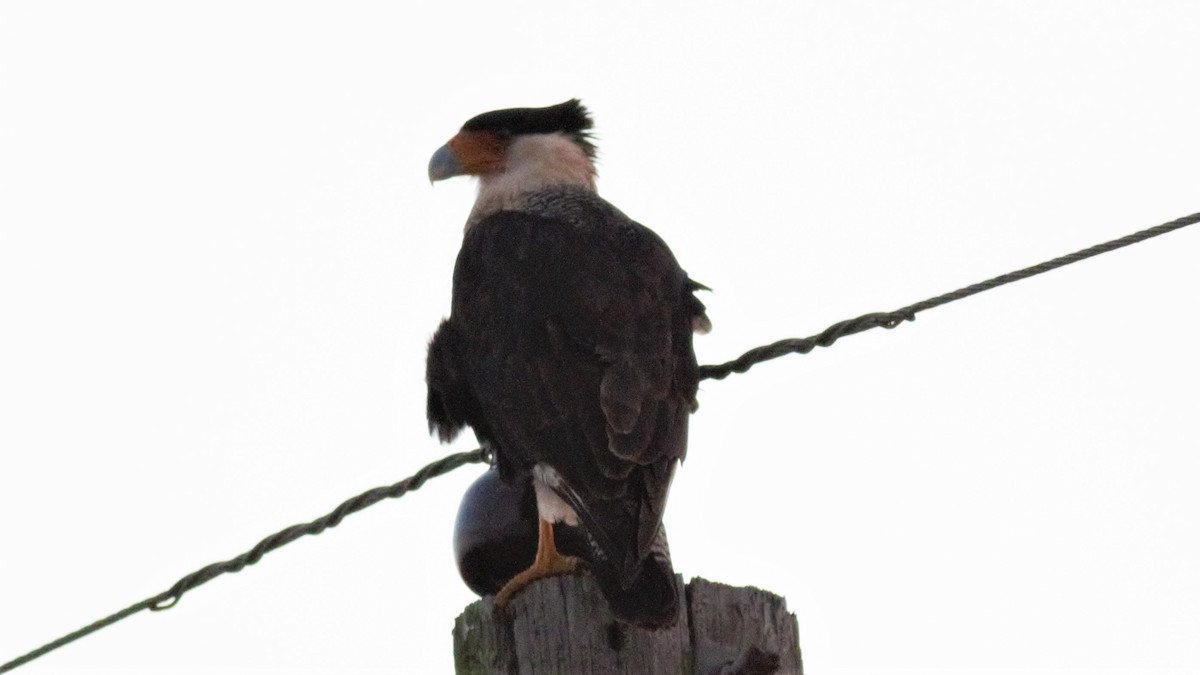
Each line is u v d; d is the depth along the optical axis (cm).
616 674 1017
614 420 1120
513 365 1185
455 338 1250
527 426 1154
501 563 1173
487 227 1301
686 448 1144
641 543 1056
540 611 1036
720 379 1219
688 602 1030
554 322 1188
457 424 1266
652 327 1180
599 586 1034
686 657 1017
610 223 1291
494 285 1237
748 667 998
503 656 1041
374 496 1251
